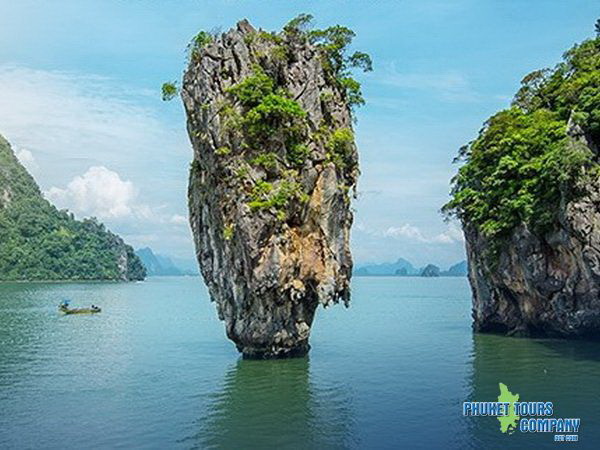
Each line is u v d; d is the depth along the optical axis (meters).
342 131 45.09
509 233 55.50
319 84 44.72
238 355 46.19
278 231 40.94
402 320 76.56
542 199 51.09
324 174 43.41
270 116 41.50
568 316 51.16
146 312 92.81
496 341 53.62
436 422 27.41
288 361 42.97
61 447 24.44
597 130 48.03
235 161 41.28
